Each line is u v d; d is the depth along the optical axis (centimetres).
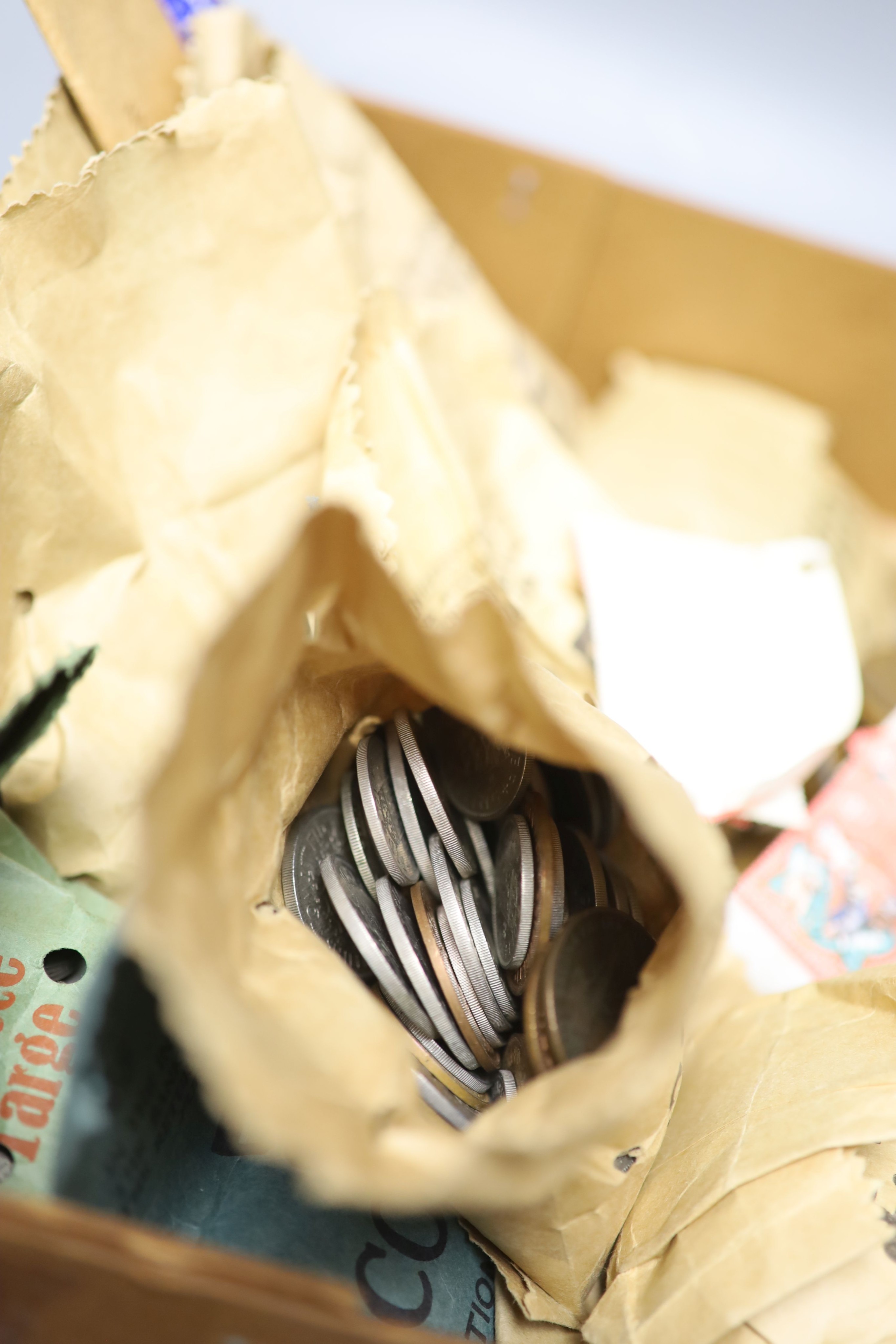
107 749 27
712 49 44
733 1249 25
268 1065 21
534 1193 21
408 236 36
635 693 31
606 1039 24
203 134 28
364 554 22
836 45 43
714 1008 29
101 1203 22
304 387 29
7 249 27
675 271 42
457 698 24
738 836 33
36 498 27
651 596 32
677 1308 25
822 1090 26
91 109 30
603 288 43
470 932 26
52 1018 26
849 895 31
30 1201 22
